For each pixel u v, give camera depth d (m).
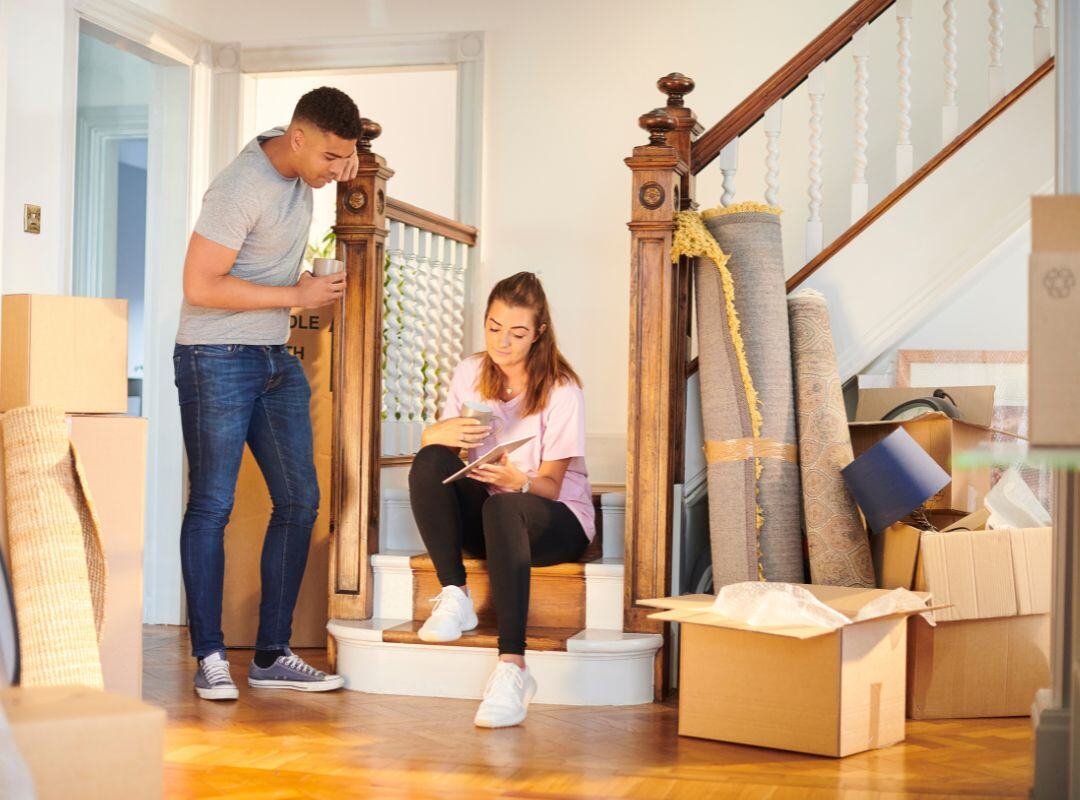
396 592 3.56
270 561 3.43
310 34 5.11
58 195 4.09
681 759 2.66
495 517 3.09
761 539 3.44
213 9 5.11
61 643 2.09
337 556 3.57
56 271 4.07
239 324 3.30
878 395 3.80
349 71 5.18
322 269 3.49
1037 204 1.66
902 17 3.88
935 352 3.94
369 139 3.58
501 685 2.97
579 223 4.99
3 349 2.73
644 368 3.35
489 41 5.05
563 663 3.22
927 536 3.07
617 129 4.96
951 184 3.75
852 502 3.41
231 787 2.41
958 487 3.40
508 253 5.04
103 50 5.48
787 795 2.38
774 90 3.85
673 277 3.53
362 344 3.57
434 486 3.30
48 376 2.70
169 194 4.92
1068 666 2.35
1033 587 3.15
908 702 3.12
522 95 5.04
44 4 4.01
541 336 3.43
